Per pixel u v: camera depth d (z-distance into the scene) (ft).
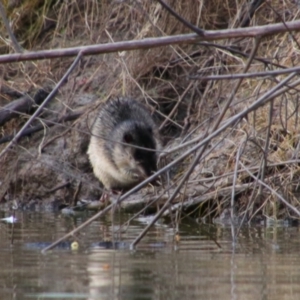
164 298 22.12
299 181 40.52
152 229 37.14
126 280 24.62
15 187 49.93
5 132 51.98
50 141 49.62
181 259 28.53
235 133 44.04
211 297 22.20
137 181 47.14
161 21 51.24
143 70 51.85
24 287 23.57
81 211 46.60
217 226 38.52
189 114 49.11
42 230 36.96
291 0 48.08
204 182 42.60
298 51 43.80
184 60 49.65
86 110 50.88
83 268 26.63
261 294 22.59
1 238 34.14
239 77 26.81
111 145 46.98
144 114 48.88
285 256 29.25
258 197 40.70
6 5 59.21
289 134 41.88
